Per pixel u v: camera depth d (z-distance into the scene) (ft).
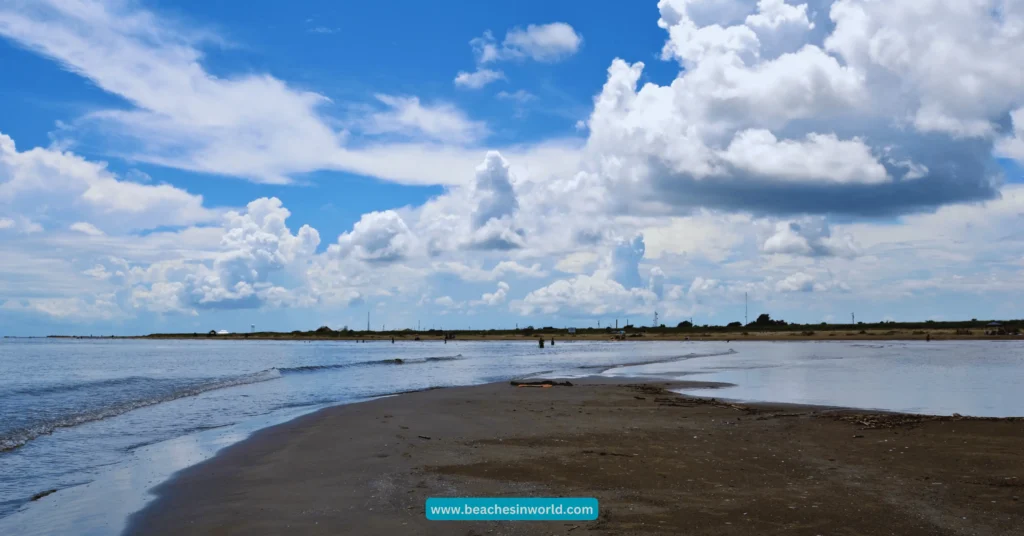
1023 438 46.73
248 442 50.21
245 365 200.64
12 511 32.07
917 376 121.49
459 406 71.87
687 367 157.89
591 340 561.43
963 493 32.01
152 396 91.15
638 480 35.29
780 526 26.94
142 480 38.17
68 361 234.17
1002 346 304.30
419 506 30.81
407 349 382.01
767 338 503.61
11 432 56.95
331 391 99.19
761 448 44.57
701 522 27.53
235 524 28.76
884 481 34.63
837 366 156.25
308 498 32.71
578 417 62.34
